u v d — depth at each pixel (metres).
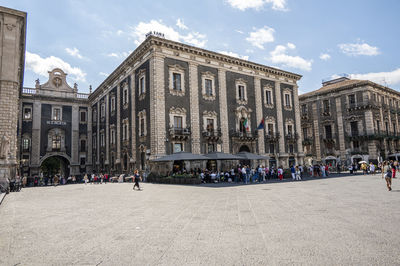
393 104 52.09
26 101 43.94
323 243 5.91
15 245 6.37
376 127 45.25
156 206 11.85
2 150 23.47
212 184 24.16
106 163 41.59
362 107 44.53
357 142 45.34
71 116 47.50
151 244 6.20
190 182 24.42
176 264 4.95
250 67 38.03
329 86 52.34
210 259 5.14
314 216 8.72
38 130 44.09
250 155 29.69
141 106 32.09
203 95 32.97
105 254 5.61
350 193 14.43
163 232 7.25
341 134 47.06
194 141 31.20
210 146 32.53
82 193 19.42
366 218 8.19
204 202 12.63
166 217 9.27
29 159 42.81
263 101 38.97
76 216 9.93
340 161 46.81
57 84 47.28
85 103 49.22
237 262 4.95
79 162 47.25
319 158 49.59
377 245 5.67
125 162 36.06
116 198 15.48
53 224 8.60
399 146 51.06
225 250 5.64
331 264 4.74
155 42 30.09
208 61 34.09
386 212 8.98
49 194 19.31
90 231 7.59
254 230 7.18
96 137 46.84
